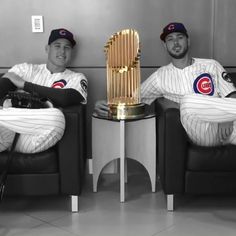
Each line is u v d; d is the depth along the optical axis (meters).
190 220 2.20
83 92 2.66
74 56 2.95
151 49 2.95
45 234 2.05
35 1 2.88
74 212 2.31
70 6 2.89
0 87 2.46
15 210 2.35
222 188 2.21
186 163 2.21
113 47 2.54
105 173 3.03
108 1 2.89
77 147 2.19
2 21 2.89
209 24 2.93
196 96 2.10
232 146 2.20
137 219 2.22
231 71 3.00
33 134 2.13
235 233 2.04
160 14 2.91
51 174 2.21
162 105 2.44
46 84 2.69
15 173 2.20
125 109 2.46
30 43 2.92
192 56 2.97
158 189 2.68
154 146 2.58
